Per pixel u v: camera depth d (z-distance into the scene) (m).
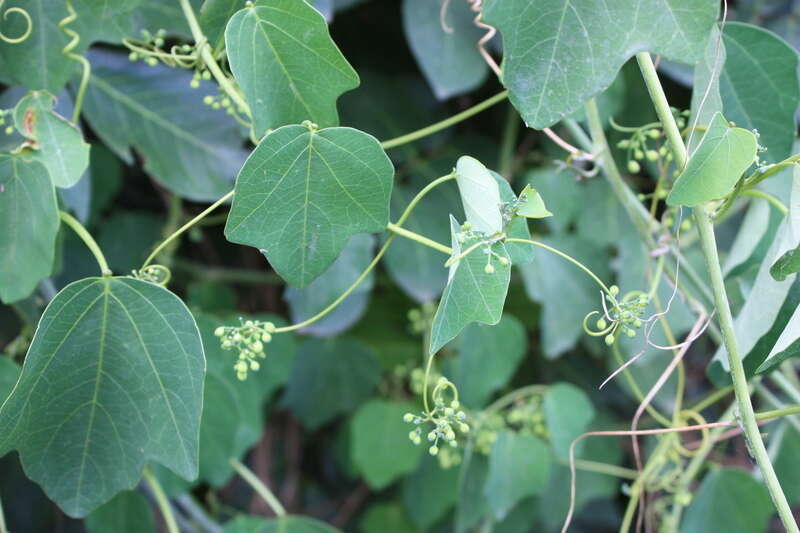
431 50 0.91
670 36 0.65
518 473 0.91
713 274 0.66
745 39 0.75
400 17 1.04
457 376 0.92
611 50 0.65
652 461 0.82
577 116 0.78
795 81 0.75
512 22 0.65
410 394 1.13
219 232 1.14
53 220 0.70
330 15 0.79
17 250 0.71
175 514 0.91
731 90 0.76
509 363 0.94
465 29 0.91
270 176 0.65
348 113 1.01
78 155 0.70
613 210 0.98
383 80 1.03
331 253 0.67
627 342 0.96
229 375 0.90
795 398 0.80
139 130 0.88
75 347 0.68
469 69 0.91
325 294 0.93
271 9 0.66
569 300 0.96
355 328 1.13
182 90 0.88
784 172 0.76
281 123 0.69
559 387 0.92
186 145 0.88
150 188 1.10
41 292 0.82
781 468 0.94
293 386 1.06
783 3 0.96
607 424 1.11
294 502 1.22
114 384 0.68
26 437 0.68
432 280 0.97
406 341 1.13
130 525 0.88
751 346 0.71
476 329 0.92
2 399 0.79
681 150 0.67
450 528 1.11
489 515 0.97
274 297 1.18
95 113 0.87
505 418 0.98
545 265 0.96
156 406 0.68
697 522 0.90
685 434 1.02
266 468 1.19
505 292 0.66
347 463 1.14
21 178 0.70
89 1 0.73
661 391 0.98
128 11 0.74
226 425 0.88
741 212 0.98
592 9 0.65
